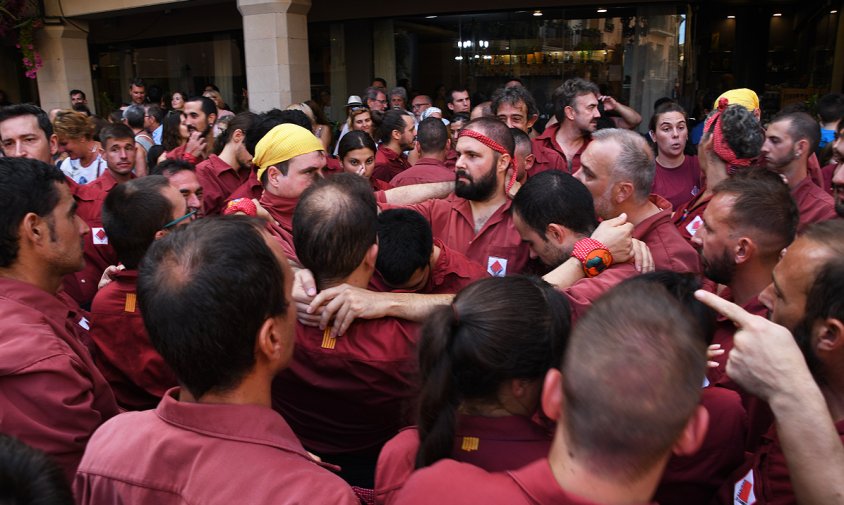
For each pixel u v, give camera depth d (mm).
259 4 7754
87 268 3129
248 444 1049
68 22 10719
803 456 1085
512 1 8648
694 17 8141
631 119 5020
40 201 1539
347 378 1568
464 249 2641
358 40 10062
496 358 1087
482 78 9320
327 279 1615
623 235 1866
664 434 750
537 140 4227
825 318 1163
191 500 1000
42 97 11109
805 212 3059
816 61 9633
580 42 8586
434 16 9344
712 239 1807
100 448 1117
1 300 1460
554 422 1138
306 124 4055
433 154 4340
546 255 2066
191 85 12266
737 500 1339
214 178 4051
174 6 9625
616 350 781
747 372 1157
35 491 763
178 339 1036
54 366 1381
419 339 1171
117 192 1910
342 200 1579
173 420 1086
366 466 1714
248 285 1044
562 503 787
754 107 3477
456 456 1127
